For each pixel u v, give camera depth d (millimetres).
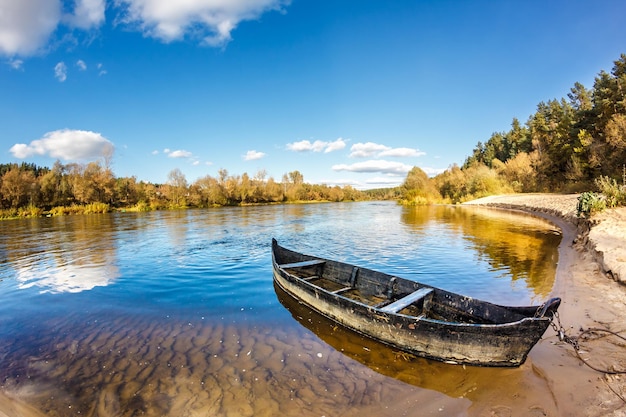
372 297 9594
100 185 61250
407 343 6570
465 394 5227
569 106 66125
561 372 5426
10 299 10758
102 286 11984
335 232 26078
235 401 5281
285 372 6094
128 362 6578
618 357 5613
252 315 8828
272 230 28438
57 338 7742
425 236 22719
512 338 5520
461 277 12164
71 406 5312
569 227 22625
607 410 4434
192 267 14727
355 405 5117
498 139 106875
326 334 7621
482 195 63281
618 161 36000
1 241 23719
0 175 53812
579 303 8055
